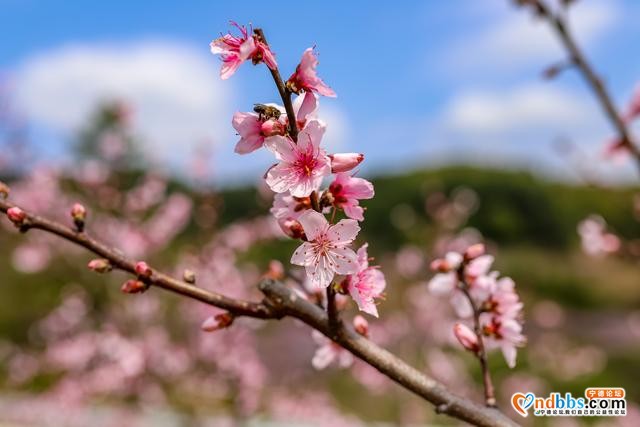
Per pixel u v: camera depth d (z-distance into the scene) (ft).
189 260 22.29
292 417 27.12
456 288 7.29
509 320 6.94
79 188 24.16
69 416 26.81
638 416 27.73
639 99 12.05
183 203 23.81
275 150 4.93
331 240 5.13
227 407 26.37
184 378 24.23
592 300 70.03
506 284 7.09
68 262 24.85
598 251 17.46
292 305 5.38
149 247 23.12
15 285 39.34
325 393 29.09
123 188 24.39
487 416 5.32
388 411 27.96
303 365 29.68
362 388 29.48
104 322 24.64
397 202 69.36
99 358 26.91
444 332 25.90
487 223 48.67
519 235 68.64
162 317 23.34
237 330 22.61
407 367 5.35
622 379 35.68
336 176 5.23
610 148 12.48
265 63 4.84
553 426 27.22
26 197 23.57
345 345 5.35
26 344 38.19
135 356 21.86
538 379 31.30
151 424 24.99
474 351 6.03
